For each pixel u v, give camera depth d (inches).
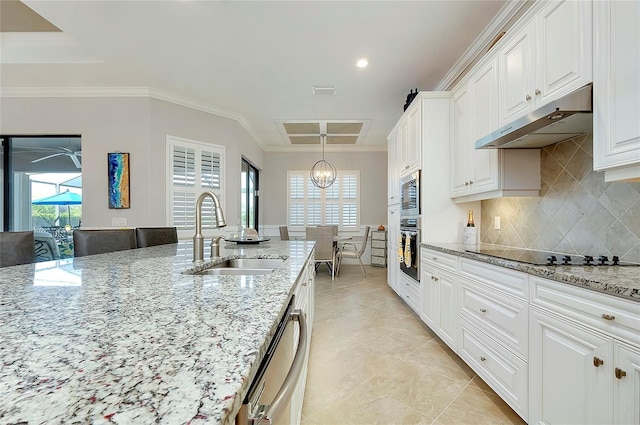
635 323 36.2
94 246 84.6
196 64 117.9
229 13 88.4
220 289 34.9
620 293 37.6
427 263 102.5
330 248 195.8
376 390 69.7
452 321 84.1
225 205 168.1
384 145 249.1
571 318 44.9
